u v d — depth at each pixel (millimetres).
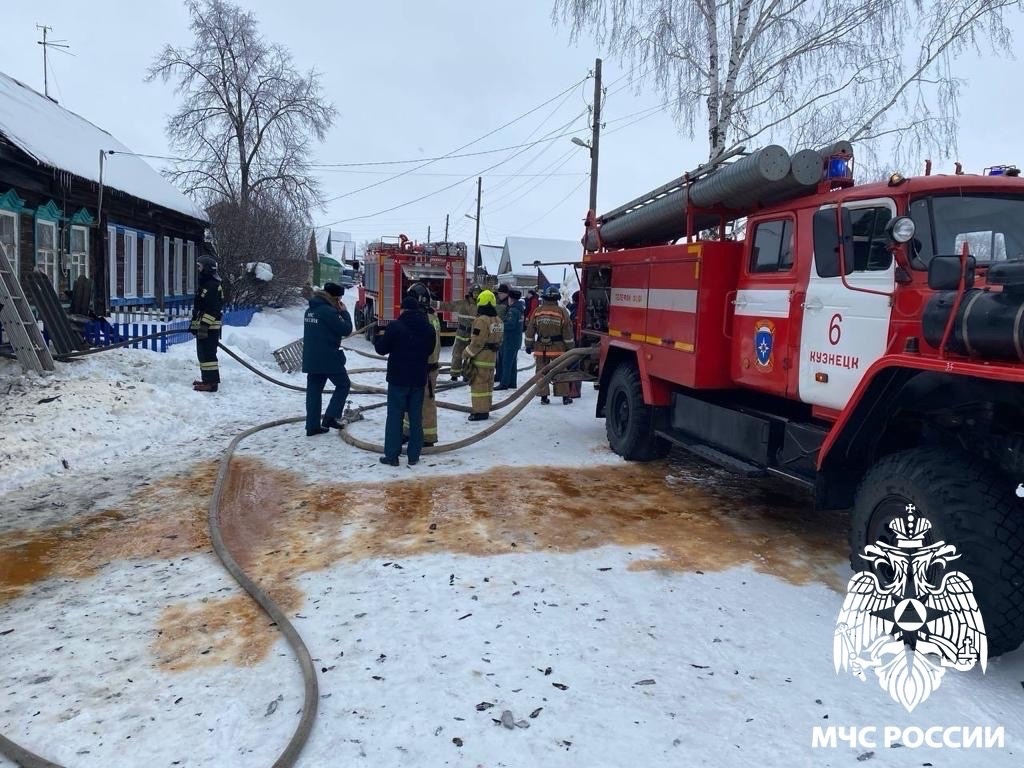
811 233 5047
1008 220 4367
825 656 3643
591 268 9391
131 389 9125
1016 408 3529
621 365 7836
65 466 6938
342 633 3807
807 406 5523
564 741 2947
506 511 5855
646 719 3098
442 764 2803
